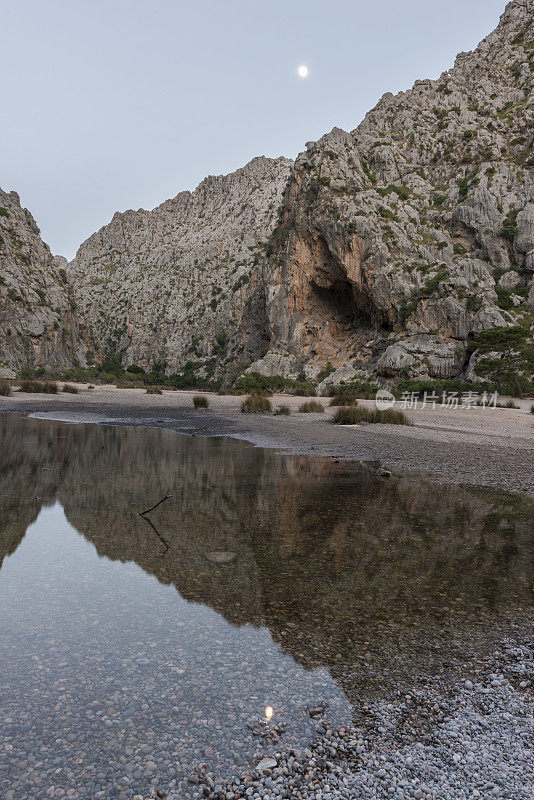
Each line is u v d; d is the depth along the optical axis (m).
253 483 8.44
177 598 3.89
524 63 95.31
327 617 3.63
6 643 3.16
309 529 5.79
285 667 2.98
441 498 7.55
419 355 57.19
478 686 2.84
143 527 5.75
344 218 69.81
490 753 2.31
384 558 4.86
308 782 2.11
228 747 2.30
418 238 69.94
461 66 104.31
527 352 42.00
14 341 76.62
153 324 166.25
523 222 66.44
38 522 5.85
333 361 70.69
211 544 5.18
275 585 4.17
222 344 135.75
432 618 3.65
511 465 10.62
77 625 3.42
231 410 26.58
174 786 2.07
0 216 92.38
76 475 8.76
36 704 2.57
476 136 81.19
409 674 2.95
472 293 59.66
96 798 1.98
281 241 84.50
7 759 2.19
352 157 79.38
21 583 4.11
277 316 79.00
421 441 14.62
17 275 84.19
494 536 5.64
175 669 2.92
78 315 102.38
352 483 8.59
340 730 2.45
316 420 21.25
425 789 2.08
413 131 87.31
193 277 170.88
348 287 73.38
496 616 3.70
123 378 79.44
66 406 26.81
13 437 13.66
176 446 12.95
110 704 2.58
